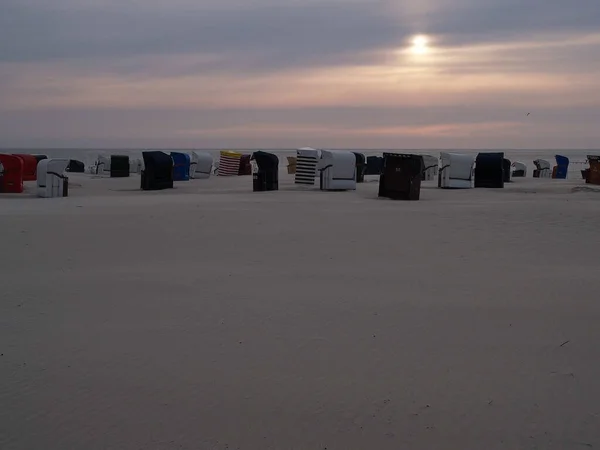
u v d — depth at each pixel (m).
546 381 5.68
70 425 4.83
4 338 6.67
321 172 25.94
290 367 5.95
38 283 8.99
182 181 35.25
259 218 15.48
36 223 14.35
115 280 9.20
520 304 8.05
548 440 4.67
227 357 6.18
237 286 8.90
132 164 44.09
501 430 4.81
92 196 23.23
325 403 5.23
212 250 11.59
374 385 5.57
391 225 14.69
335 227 14.26
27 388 5.46
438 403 5.25
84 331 6.91
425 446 4.59
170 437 4.67
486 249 12.02
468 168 28.72
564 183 33.09
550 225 14.93
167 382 5.59
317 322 7.27
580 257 11.31
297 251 11.57
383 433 4.76
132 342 6.57
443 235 13.46
